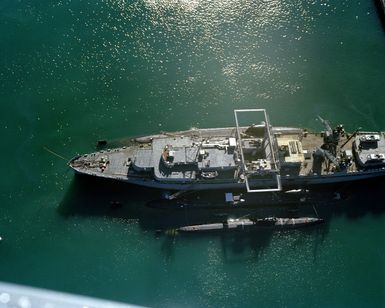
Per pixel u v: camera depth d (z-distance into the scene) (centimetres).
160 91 11169
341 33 12125
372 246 9475
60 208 9769
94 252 9325
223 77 11362
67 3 12350
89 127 10706
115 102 11031
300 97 11125
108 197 9894
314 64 11606
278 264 9250
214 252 9350
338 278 9131
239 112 10869
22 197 9856
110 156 9919
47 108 10900
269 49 11812
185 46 11800
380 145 9838
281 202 9800
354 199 9938
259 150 9712
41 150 10412
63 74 11350
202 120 10781
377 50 11862
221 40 11906
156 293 8912
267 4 12512
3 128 10606
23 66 11412
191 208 9750
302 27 12188
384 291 9000
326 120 10775
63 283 8956
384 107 11025
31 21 12062
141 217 9694
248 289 8981
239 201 9700
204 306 8800
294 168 9644
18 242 9375
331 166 9700
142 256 9294
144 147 10031
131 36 11925
